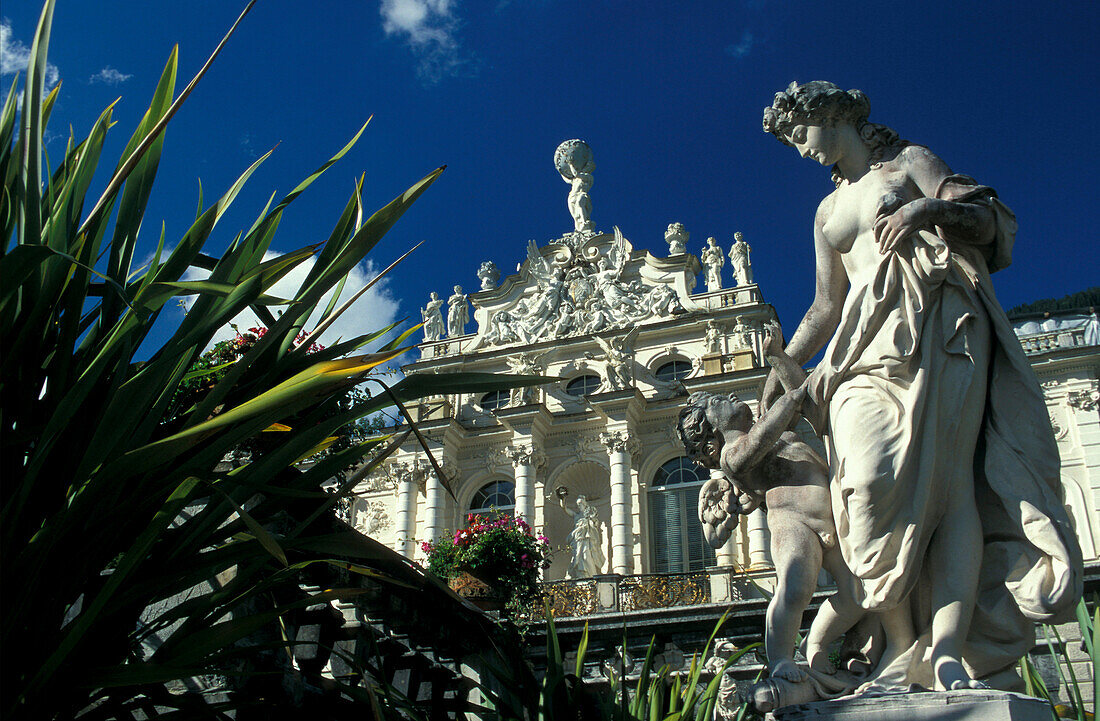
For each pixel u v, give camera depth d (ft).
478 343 107.04
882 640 11.26
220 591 12.31
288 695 14.84
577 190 112.98
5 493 11.35
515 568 46.47
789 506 11.80
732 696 26.63
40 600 11.12
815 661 11.26
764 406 13.12
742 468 12.17
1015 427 11.14
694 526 89.97
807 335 13.11
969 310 11.39
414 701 18.38
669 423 94.94
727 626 57.67
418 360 106.93
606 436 93.56
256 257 13.64
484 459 98.17
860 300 11.97
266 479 12.24
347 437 23.93
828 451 11.82
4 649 10.77
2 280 9.93
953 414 11.09
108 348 11.57
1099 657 12.04
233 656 12.38
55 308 12.45
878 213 11.84
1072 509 82.38
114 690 12.19
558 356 102.89
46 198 13.20
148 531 11.12
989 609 10.75
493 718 16.87
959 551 10.80
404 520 95.30
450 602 19.01
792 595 11.32
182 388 19.72
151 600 11.99
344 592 12.69
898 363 11.28
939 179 12.04
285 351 14.17
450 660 21.02
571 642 60.80
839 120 12.78
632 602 73.97
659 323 100.73
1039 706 9.68
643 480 92.94
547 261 109.19
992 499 11.10
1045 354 87.45
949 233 11.67
